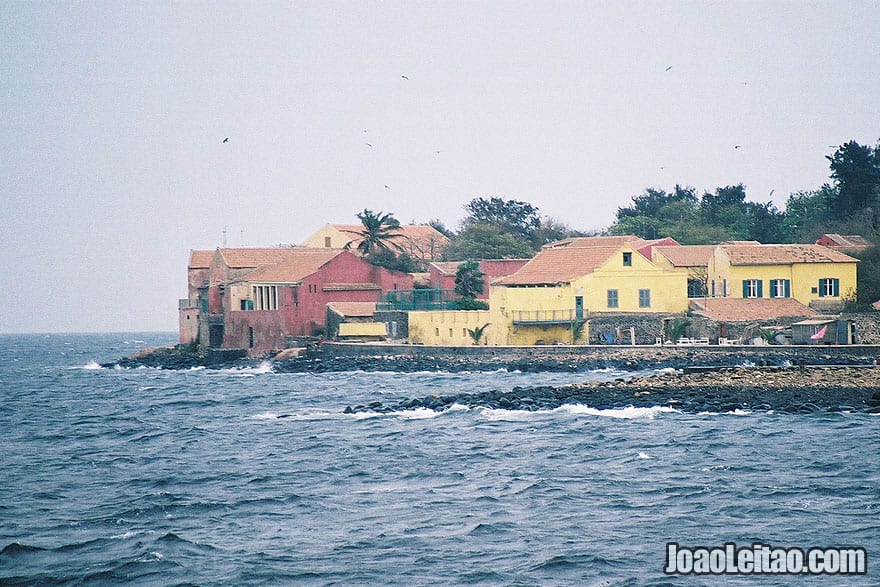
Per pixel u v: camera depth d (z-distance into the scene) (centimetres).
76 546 14350
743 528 14362
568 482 17250
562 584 12494
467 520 15112
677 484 16850
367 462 19425
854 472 17250
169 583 12825
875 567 12812
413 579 12769
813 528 14288
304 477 18350
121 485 18288
